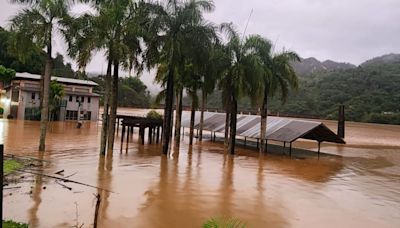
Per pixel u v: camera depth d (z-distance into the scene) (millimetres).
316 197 14062
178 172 17344
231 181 16031
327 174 20000
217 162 21734
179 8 22922
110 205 11141
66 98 51875
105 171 16453
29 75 52031
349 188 16375
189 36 22750
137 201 11812
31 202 10828
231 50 25922
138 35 21719
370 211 12523
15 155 19000
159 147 27297
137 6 21734
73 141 27359
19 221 9188
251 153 27766
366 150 36750
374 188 16734
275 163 22891
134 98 96125
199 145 31438
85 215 10008
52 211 10148
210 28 23188
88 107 54688
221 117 39000
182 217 10500
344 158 28516
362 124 75812
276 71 27547
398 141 49281
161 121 31703
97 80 75375
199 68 24203
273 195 13883
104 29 20453
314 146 37750
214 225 7305
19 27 20297
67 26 21016
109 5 20578
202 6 23188
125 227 9367
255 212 11500
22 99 46844
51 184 13094
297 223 10688
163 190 13539
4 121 42188
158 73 27906
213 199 12703
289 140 27016
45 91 21297
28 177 13969
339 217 11570
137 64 22672
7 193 11578
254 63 24906
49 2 20188
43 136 21297
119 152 23203
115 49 20391
